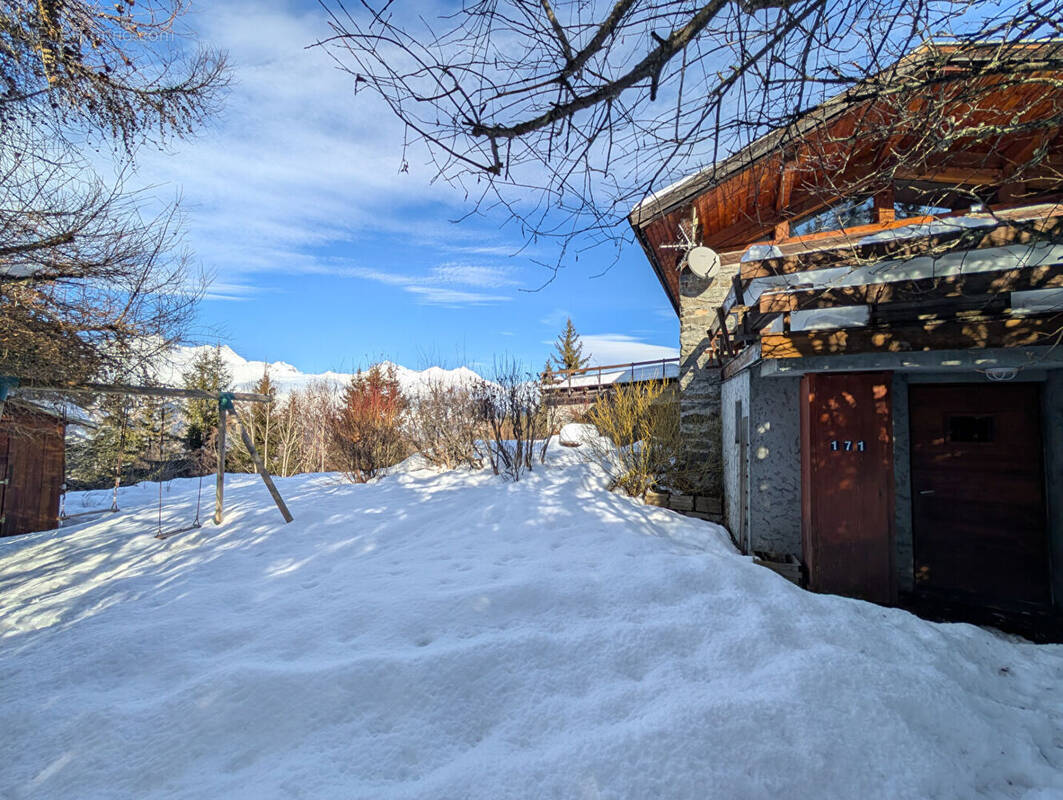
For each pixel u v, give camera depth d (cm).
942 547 493
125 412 647
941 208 593
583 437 914
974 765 192
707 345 745
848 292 378
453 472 857
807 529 469
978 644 284
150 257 475
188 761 183
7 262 387
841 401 450
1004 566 471
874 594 429
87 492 1190
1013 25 168
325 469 1739
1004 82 190
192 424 1900
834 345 416
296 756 183
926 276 394
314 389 2391
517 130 187
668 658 243
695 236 711
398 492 764
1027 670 266
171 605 357
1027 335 369
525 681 225
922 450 504
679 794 164
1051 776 189
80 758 185
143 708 211
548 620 281
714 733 185
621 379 1689
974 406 490
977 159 571
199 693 215
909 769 180
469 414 934
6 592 440
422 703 210
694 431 739
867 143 249
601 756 176
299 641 273
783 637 259
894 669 229
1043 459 466
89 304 450
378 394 1404
